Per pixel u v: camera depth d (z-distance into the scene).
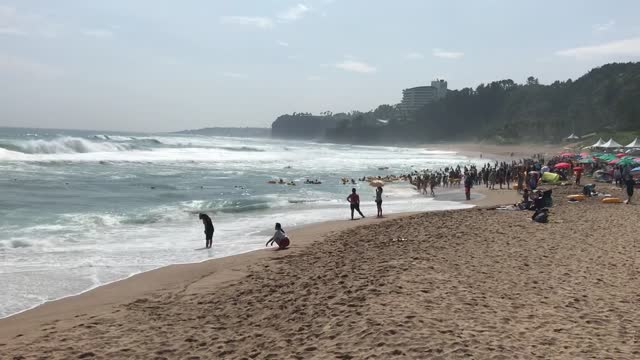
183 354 7.86
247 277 12.79
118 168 47.50
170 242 17.97
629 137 118.06
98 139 86.62
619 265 12.07
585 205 25.47
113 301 11.24
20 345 8.54
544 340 7.17
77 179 36.59
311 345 7.54
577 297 9.45
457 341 7.04
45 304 11.01
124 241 17.97
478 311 8.52
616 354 6.66
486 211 23.78
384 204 30.86
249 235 19.61
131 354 7.96
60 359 7.84
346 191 38.34
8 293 11.70
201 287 12.11
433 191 38.41
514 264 12.19
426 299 9.11
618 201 26.83
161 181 39.19
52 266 14.18
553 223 18.91
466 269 11.62
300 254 15.34
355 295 9.68
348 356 6.88
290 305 9.81
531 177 36.56
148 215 23.36
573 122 169.00
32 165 44.47
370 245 15.71
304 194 35.22
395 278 10.62
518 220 19.97
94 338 8.80
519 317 8.25
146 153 69.56
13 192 28.55
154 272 13.67
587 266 11.99
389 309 8.56
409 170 65.38
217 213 25.47
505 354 6.60
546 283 10.48
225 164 61.75
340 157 94.56
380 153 127.12
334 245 16.48
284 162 71.75
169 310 10.38
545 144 162.12
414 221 20.83
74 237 18.30
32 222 20.56
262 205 27.97
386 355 6.74
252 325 8.97
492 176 42.09
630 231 16.83
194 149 85.69
